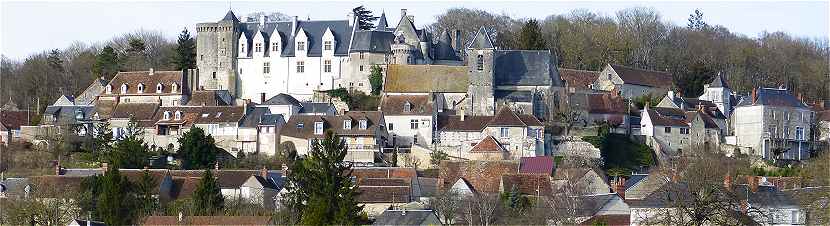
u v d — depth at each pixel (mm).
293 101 190750
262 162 172000
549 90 191875
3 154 171125
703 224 112312
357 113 179875
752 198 120250
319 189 125375
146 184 136625
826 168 141000
